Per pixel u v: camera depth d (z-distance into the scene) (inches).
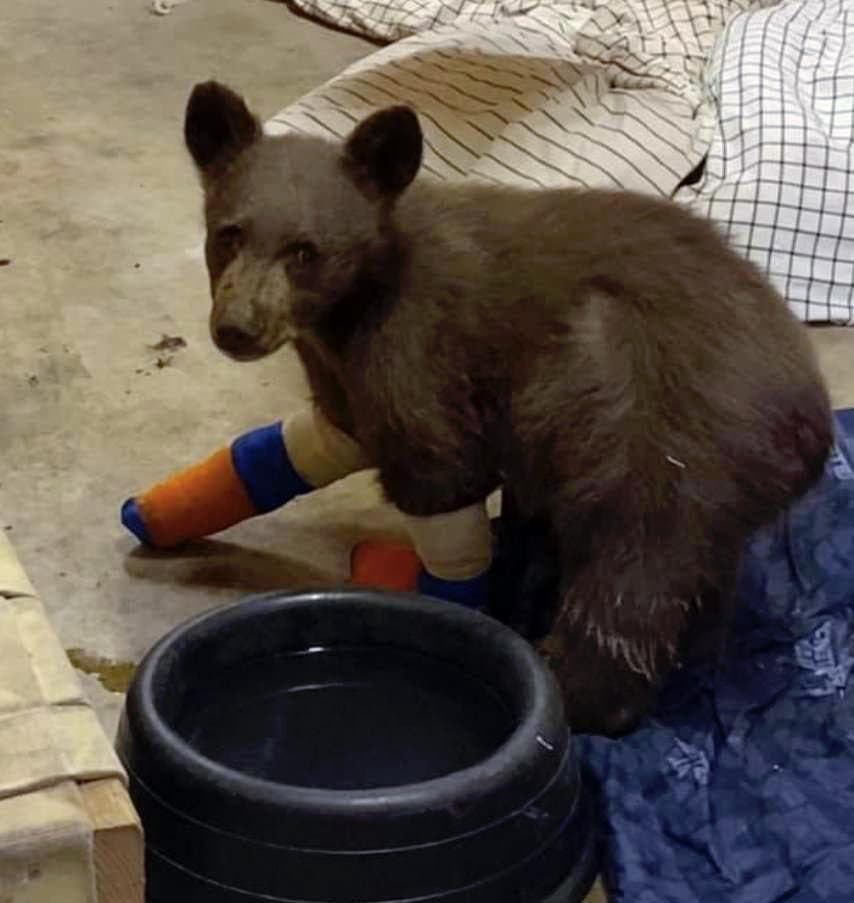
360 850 55.3
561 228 69.6
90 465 88.4
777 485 68.2
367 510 86.3
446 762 64.3
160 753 57.6
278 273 66.5
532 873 58.4
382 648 67.7
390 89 108.6
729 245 72.1
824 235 104.6
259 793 55.5
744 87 110.9
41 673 50.4
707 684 72.6
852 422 87.0
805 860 63.9
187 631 64.6
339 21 147.3
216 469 80.7
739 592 77.4
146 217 114.9
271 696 66.8
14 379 95.6
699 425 66.2
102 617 78.0
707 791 67.8
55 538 82.9
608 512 67.2
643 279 68.1
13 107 131.3
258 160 67.9
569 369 67.2
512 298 68.2
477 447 70.3
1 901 46.1
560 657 69.2
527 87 109.6
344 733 65.5
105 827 46.4
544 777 58.5
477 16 136.6
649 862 63.9
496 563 78.7
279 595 67.0
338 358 70.5
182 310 103.7
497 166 105.7
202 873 56.5
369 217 67.6
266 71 139.1
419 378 68.5
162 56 142.5
